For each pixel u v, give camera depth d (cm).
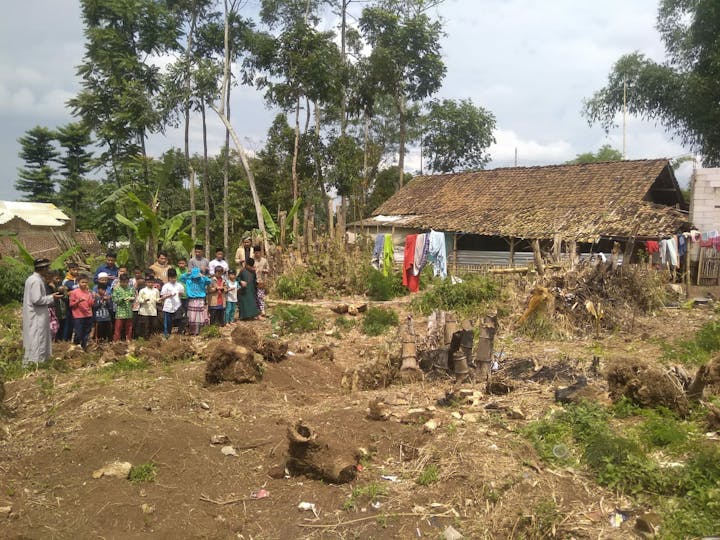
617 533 394
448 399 645
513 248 2128
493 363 786
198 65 2459
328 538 415
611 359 838
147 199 2611
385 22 3080
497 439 529
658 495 434
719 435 525
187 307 1112
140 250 2556
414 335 776
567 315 1070
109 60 2556
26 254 1803
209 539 414
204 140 2714
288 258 1688
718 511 398
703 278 1883
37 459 502
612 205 2053
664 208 2025
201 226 2583
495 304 1212
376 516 434
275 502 464
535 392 677
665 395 584
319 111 3141
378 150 3747
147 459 510
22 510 432
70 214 3747
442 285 1334
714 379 636
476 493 448
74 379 751
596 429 520
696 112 2792
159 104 2503
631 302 1195
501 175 2669
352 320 1239
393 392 706
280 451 538
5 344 962
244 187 3409
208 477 495
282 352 818
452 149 3588
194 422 591
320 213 3156
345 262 1664
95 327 1002
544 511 414
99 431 541
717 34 2691
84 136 4566
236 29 2650
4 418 605
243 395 688
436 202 2636
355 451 510
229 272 1247
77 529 416
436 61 3142
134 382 696
